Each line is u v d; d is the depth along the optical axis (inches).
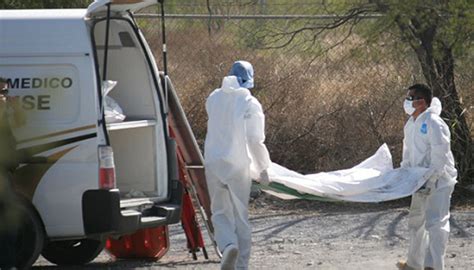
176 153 1389.0
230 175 1182.3
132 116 1393.9
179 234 1686.8
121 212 1240.8
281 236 1628.9
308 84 2039.9
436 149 1201.4
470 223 1704.0
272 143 2021.4
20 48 1250.6
